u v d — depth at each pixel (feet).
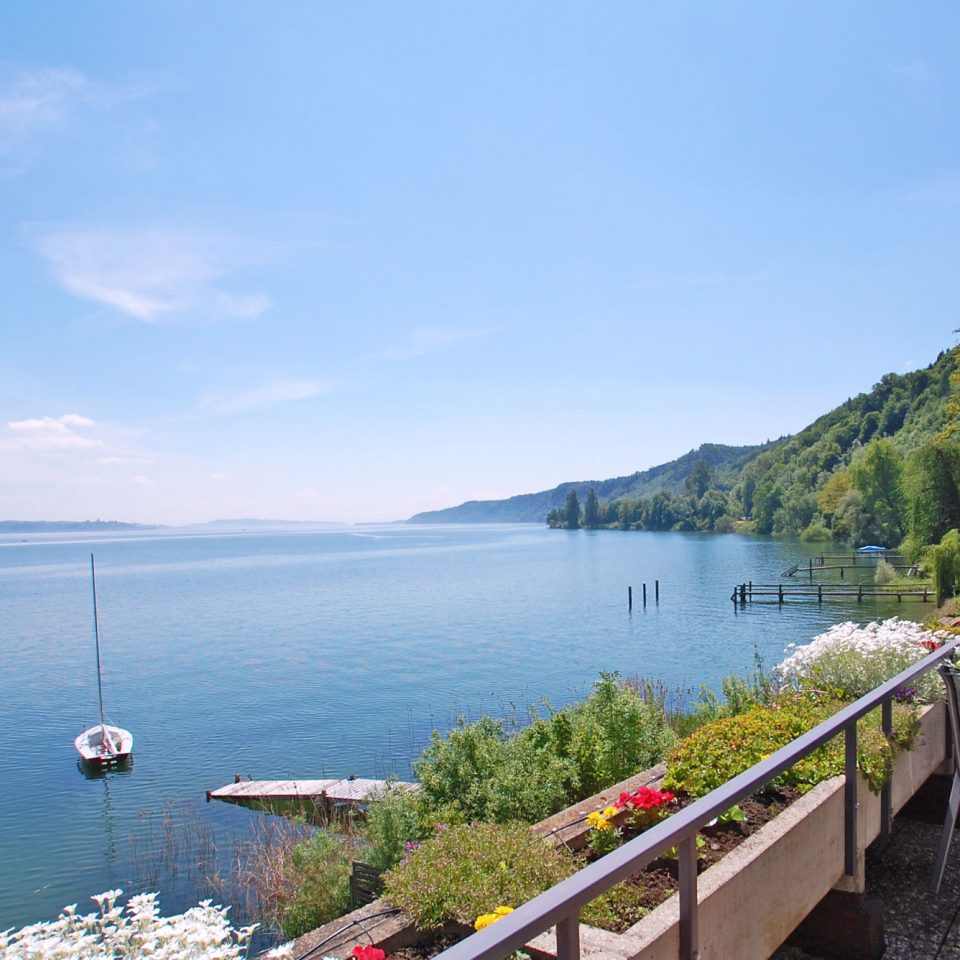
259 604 185.98
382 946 10.46
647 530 647.97
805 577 190.80
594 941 8.06
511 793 20.16
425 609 161.89
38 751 68.13
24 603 211.20
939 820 16.74
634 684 50.49
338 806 46.42
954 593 117.50
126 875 39.65
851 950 11.93
